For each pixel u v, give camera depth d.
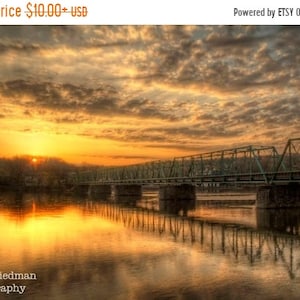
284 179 55.44
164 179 89.81
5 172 190.12
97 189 147.00
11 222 48.28
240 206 69.88
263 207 57.00
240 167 65.88
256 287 20.69
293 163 53.84
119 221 49.44
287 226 41.81
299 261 26.09
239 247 30.84
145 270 24.08
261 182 58.56
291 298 19.08
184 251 29.52
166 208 69.06
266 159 60.12
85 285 21.25
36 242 33.53
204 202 81.81
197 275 22.92
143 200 98.25
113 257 27.56
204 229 40.91
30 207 74.75
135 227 43.31
